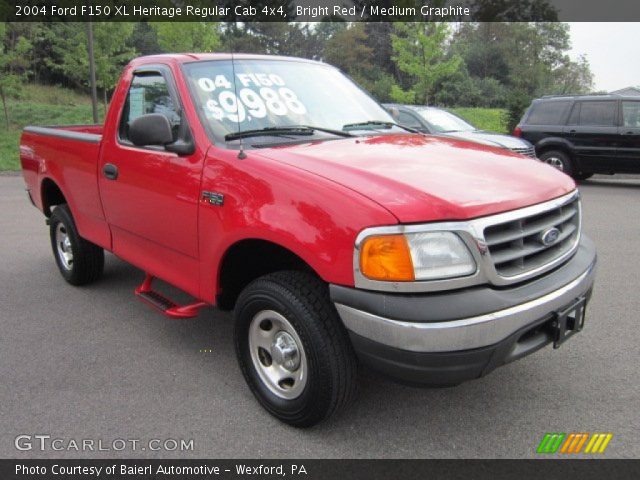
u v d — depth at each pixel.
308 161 3.02
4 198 10.97
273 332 3.15
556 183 3.12
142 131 3.30
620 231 7.82
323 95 4.14
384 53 51.94
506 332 2.59
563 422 3.18
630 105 11.83
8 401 3.43
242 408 3.35
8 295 5.27
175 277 3.79
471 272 2.57
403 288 2.52
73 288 5.46
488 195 2.72
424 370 2.54
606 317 4.63
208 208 3.27
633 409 3.30
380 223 2.54
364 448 2.98
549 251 2.99
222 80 3.78
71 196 4.93
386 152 3.27
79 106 28.27
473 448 2.97
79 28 20.03
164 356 4.03
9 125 21.91
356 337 2.66
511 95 23.89
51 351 4.11
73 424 3.20
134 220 4.06
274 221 2.87
